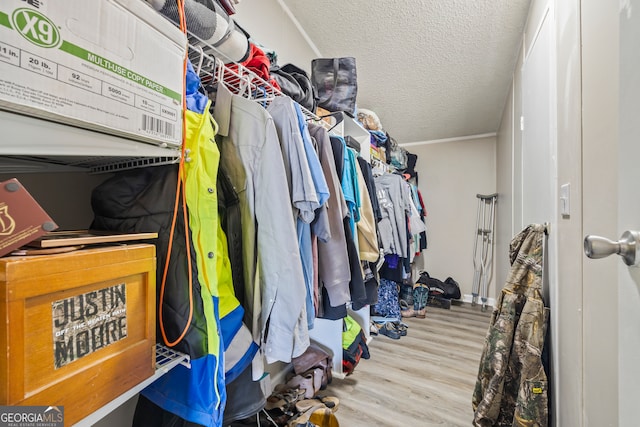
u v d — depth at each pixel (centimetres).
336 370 176
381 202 230
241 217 83
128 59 49
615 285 62
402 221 239
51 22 38
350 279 118
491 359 120
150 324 54
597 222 71
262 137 80
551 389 108
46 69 38
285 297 77
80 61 42
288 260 78
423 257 397
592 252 46
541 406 101
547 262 117
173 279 61
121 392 48
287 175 86
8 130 36
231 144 85
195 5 75
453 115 308
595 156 73
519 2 156
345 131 212
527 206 159
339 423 137
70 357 41
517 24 173
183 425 72
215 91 95
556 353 104
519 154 192
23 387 36
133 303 51
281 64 171
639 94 42
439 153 393
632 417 43
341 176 125
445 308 334
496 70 223
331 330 178
